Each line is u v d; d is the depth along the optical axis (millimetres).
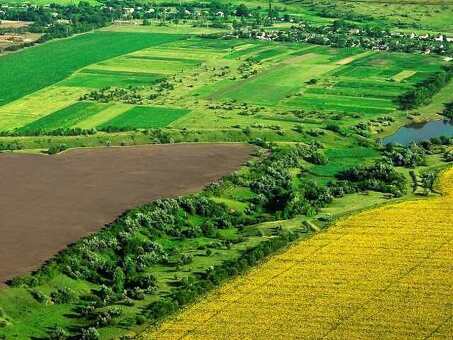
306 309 153500
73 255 174500
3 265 171375
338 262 172250
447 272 167500
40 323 152625
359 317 150625
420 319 149875
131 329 149625
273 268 170250
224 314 152375
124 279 169250
